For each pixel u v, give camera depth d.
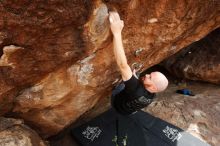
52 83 3.38
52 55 2.99
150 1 3.08
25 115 3.72
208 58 5.75
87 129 4.89
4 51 2.68
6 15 2.41
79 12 2.69
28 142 3.58
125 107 3.55
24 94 3.36
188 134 4.90
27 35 2.64
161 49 3.97
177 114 5.30
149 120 5.02
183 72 5.88
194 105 5.50
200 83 6.14
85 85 3.61
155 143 4.77
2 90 3.07
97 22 2.91
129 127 4.89
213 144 5.00
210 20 3.85
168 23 3.43
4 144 3.43
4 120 3.63
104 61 3.45
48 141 4.68
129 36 3.40
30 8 2.46
